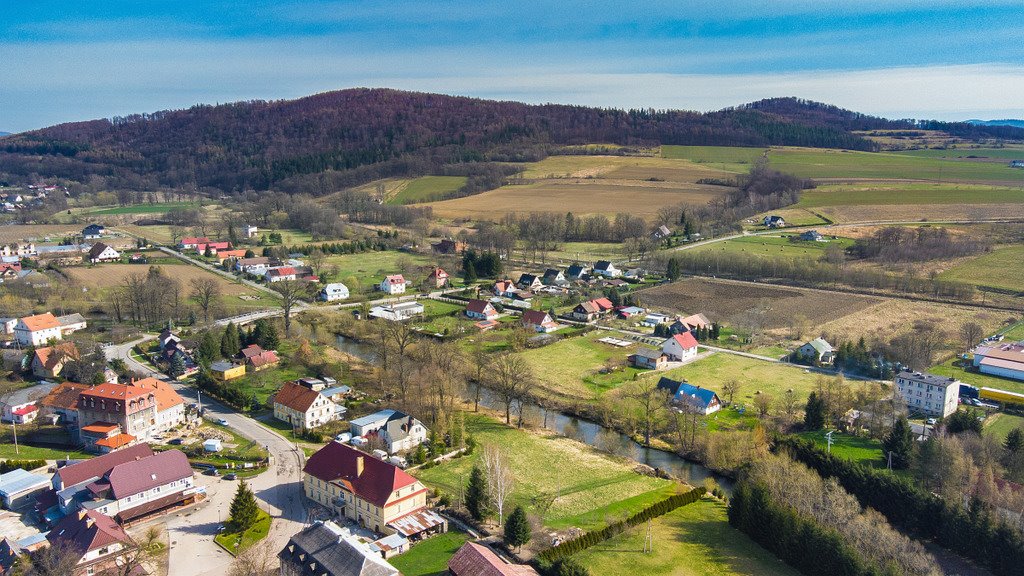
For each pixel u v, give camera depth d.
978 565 94.25
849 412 139.50
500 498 102.44
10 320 187.38
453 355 170.12
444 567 89.38
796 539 92.88
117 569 86.62
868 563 86.94
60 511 99.44
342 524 100.81
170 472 105.88
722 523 104.81
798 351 177.88
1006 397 146.38
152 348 179.50
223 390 146.62
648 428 133.88
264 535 96.75
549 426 141.00
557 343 193.12
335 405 138.62
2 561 86.25
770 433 131.62
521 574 84.06
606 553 94.94
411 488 101.50
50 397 134.50
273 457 121.88
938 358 174.88
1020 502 99.31
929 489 110.81
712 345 192.38
